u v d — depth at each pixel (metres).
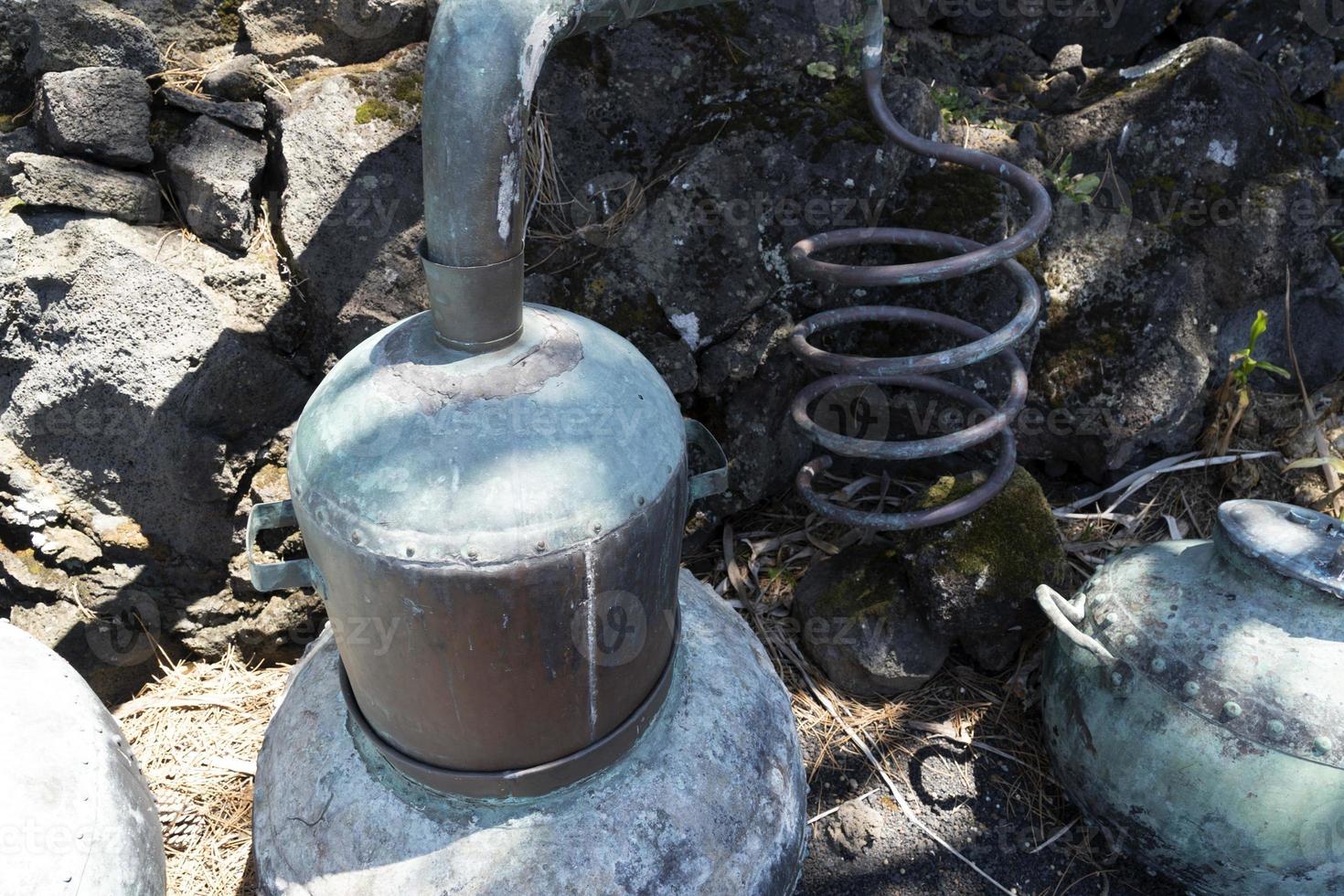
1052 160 2.85
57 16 2.23
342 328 2.34
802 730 2.40
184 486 2.28
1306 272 2.90
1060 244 2.70
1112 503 2.83
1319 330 3.02
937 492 2.44
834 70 2.54
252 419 2.31
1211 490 2.86
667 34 2.52
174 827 2.12
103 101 2.22
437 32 1.26
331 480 1.39
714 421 2.63
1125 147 2.85
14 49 2.32
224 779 2.20
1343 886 1.85
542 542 1.32
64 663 1.78
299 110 2.31
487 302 1.39
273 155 2.36
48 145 2.27
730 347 2.51
